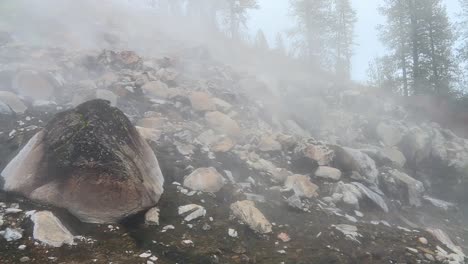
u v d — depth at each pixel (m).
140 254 3.37
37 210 3.66
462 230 6.60
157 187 4.45
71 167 3.86
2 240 3.18
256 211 4.43
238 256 3.66
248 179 5.69
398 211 6.61
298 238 4.26
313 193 5.79
